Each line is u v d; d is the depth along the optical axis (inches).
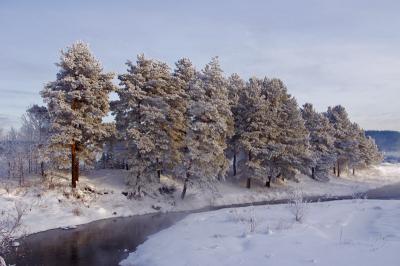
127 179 1373.0
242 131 1777.8
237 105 1833.2
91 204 1216.2
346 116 2797.7
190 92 1469.0
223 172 1557.6
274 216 727.7
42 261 663.8
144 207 1311.5
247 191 1732.3
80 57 1304.1
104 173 1507.1
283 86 2062.0
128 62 1461.6
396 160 6048.2
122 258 663.8
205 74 1496.1
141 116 1437.0
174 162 1487.5
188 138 1421.0
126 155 1407.5
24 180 1286.9
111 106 1514.5
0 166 1509.6
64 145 1270.9
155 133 1429.6
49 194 1167.6
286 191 1841.8
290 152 1881.2
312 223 649.0
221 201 1549.0
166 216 1214.3
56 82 1289.4
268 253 468.1
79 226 1021.2
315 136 2413.9
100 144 1386.6
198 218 847.1
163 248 612.4
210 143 1417.3
